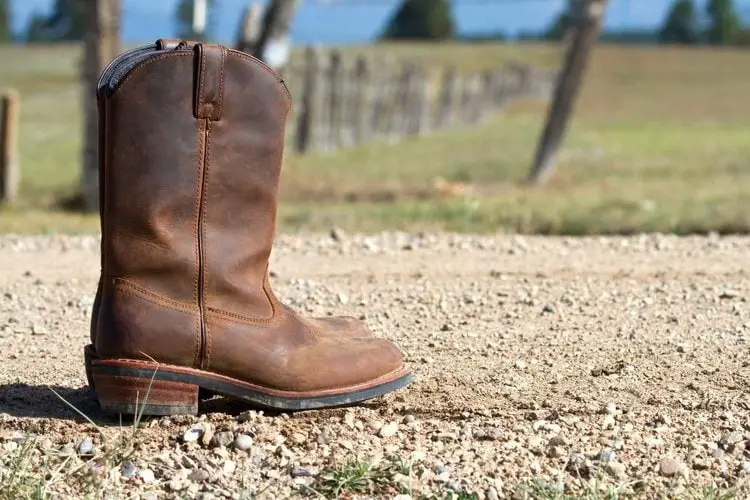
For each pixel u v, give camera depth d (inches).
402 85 423.8
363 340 72.9
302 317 72.4
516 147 367.9
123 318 68.4
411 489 65.3
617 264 105.6
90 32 177.9
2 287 98.5
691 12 1791.3
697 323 87.7
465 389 75.7
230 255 69.4
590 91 837.8
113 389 68.6
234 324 69.3
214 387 69.4
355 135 366.3
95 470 66.0
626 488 65.8
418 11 1696.6
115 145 68.2
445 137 432.8
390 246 115.0
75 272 104.0
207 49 68.2
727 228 141.3
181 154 68.5
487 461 68.0
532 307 92.2
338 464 67.1
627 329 86.4
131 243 68.4
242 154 69.4
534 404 73.6
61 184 225.6
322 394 70.7
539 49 1339.8
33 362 80.7
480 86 611.5
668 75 1019.3
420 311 91.5
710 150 339.0
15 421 70.4
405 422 71.5
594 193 203.9
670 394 75.1
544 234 142.3
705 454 69.0
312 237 120.5
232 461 67.6
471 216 153.9
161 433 69.2
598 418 72.2
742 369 78.6
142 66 67.9
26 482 65.2
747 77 992.2
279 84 69.8
